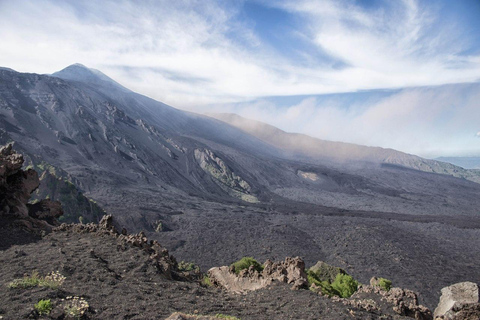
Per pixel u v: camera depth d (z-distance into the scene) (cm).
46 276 1576
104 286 1611
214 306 1622
